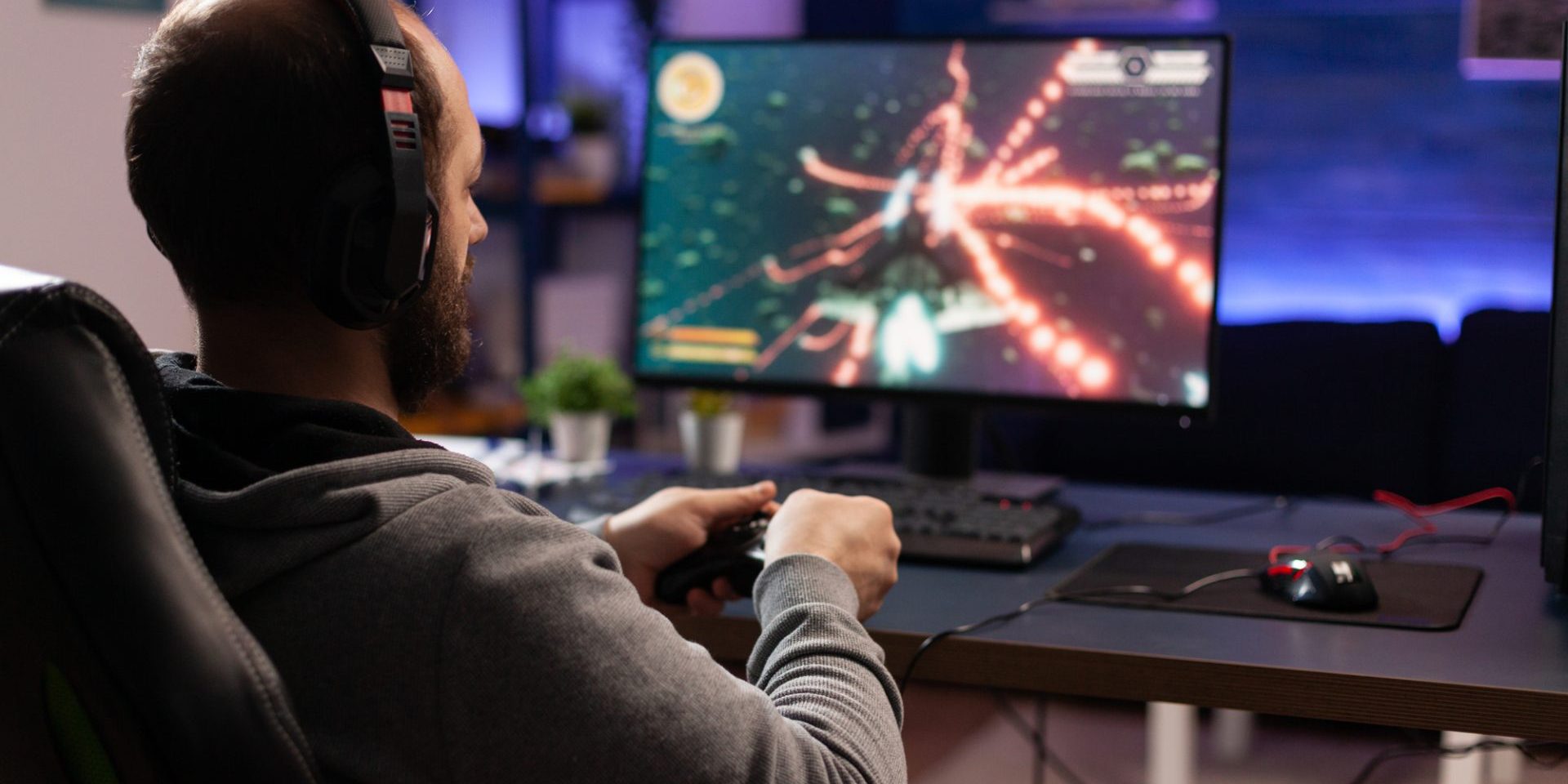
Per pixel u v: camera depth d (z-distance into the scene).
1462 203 4.51
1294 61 4.64
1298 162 4.68
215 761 0.56
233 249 0.66
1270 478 1.97
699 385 1.59
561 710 0.61
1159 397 1.43
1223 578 1.16
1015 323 1.47
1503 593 1.13
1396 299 4.62
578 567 0.64
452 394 4.03
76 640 0.56
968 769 2.33
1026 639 0.99
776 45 1.55
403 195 0.65
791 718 0.71
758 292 1.57
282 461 0.65
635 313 1.61
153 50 0.66
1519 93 4.41
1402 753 1.98
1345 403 1.95
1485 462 1.85
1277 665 0.92
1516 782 1.91
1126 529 1.41
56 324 0.55
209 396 0.66
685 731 0.62
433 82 0.70
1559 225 1.07
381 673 0.61
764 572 0.84
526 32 4.16
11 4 2.10
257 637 0.62
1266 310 4.78
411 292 0.68
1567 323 1.08
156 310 2.31
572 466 1.68
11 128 2.12
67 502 0.54
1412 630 1.01
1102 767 2.34
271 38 0.64
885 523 0.91
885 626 1.03
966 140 1.49
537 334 4.26
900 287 1.51
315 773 0.59
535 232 4.20
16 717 0.60
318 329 0.69
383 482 0.64
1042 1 4.85
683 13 5.01
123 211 2.26
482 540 0.62
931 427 1.58
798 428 5.02
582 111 4.51
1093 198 1.44
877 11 4.96
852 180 1.53
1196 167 1.41
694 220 1.59
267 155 0.64
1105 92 1.44
